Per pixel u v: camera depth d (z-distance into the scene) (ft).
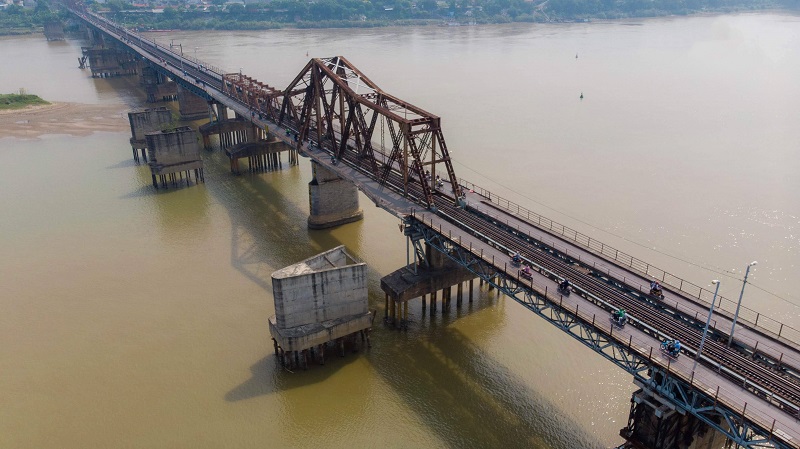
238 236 304.09
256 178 389.39
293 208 339.16
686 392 142.82
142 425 182.80
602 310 169.68
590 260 200.13
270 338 222.28
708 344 157.38
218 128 440.04
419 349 214.90
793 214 311.88
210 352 214.90
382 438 176.76
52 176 392.88
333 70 287.28
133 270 270.26
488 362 207.41
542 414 184.03
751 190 343.67
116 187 374.02
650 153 409.49
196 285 256.93
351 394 194.39
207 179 387.75
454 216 225.97
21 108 563.07
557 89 606.96
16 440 177.88
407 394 193.77
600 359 207.62
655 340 156.66
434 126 232.32
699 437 154.30
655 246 280.31
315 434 178.50
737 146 424.05
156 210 337.93
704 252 274.98
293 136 327.67
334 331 205.36
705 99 565.94
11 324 232.12
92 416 186.60
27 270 271.49
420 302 245.45
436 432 178.40
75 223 320.91
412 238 223.10
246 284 257.14
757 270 259.80
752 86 625.00
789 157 400.06
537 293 175.42
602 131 460.96
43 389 197.98
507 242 208.03
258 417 185.26
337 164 282.15
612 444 172.86
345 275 204.23
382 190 252.01
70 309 241.35
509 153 408.67
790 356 153.79
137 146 412.98
